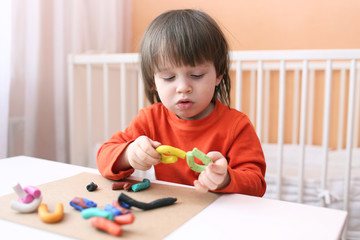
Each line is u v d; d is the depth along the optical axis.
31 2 1.47
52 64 1.66
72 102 1.65
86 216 0.40
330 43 1.89
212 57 0.63
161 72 0.63
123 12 2.21
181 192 0.53
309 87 1.93
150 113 0.81
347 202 1.26
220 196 0.52
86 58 1.61
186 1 2.15
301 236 0.38
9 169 0.66
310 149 1.84
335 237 0.38
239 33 2.05
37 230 0.38
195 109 0.62
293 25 1.95
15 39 1.47
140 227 0.39
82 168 0.68
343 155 1.75
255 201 0.49
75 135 1.67
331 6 1.87
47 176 0.62
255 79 2.03
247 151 0.70
